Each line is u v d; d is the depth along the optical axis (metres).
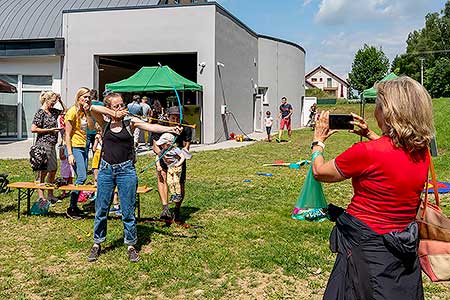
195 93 21.39
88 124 7.44
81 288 4.70
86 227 6.87
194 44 20.67
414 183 2.53
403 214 2.56
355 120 2.94
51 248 5.93
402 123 2.48
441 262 2.66
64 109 8.15
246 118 26.47
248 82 26.78
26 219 7.32
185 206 8.18
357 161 2.57
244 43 25.80
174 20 20.80
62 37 21.75
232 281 4.86
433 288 4.70
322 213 3.41
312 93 68.75
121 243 6.07
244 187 10.06
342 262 2.63
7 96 22.17
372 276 2.51
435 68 78.44
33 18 23.52
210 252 5.68
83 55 21.64
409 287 2.53
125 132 5.44
